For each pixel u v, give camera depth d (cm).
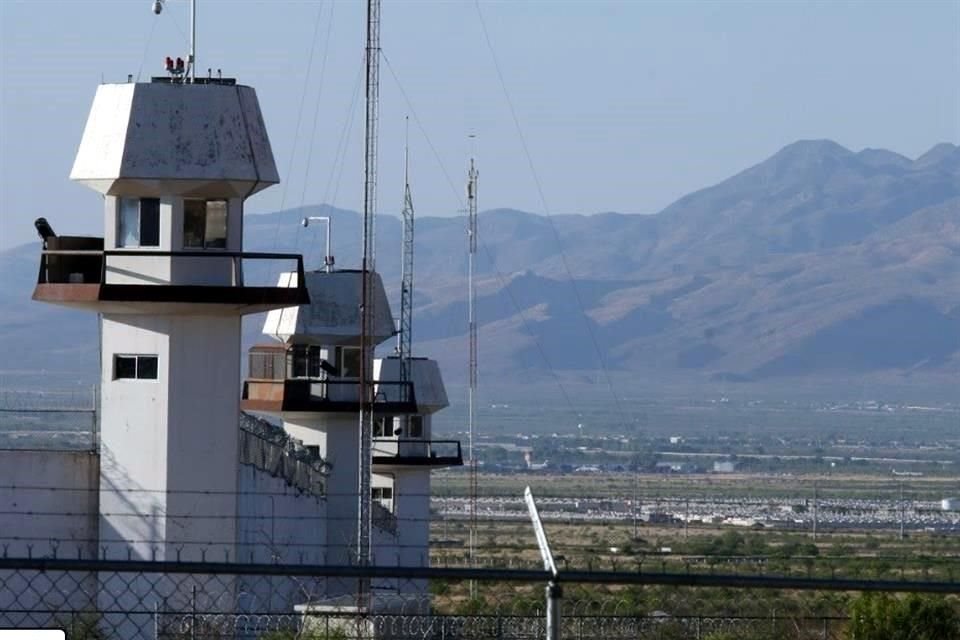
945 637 11444
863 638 11294
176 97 13412
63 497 13425
